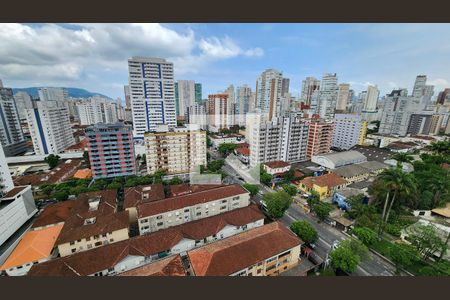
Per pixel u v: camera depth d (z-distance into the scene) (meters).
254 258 36.47
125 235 48.94
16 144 118.50
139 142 132.38
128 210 57.25
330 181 72.25
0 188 57.66
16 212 53.47
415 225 45.56
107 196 64.56
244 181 87.19
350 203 57.81
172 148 87.25
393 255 39.38
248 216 53.62
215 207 58.47
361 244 40.81
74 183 76.62
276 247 39.06
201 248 38.22
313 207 59.06
